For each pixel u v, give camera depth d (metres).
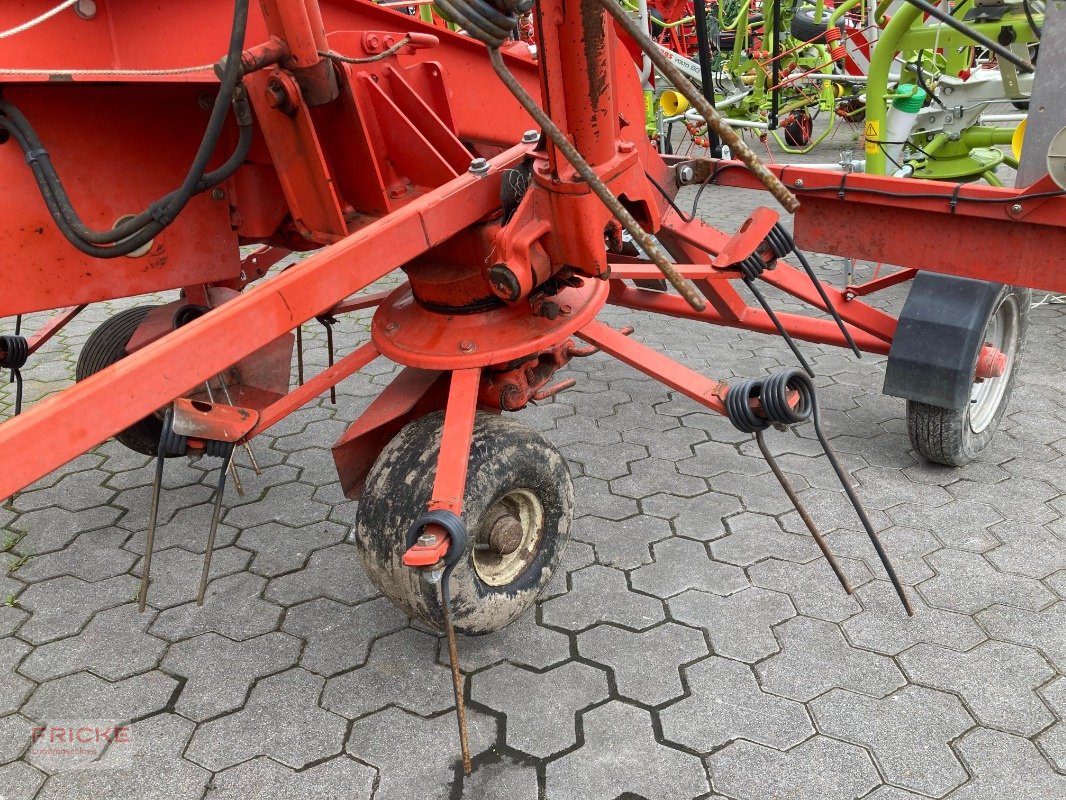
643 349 2.76
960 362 3.18
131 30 2.60
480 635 2.49
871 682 2.49
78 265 2.54
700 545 3.21
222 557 3.30
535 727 2.38
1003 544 3.11
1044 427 3.97
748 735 2.32
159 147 2.61
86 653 2.78
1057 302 5.55
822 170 3.29
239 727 2.44
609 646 2.70
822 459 3.78
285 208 2.90
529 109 1.63
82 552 3.36
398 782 2.23
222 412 2.40
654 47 1.53
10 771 2.32
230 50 2.03
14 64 2.41
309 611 2.96
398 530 2.25
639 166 2.46
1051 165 2.62
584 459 3.90
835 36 8.78
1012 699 2.41
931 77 5.63
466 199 2.37
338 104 2.46
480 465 2.31
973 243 3.02
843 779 2.17
